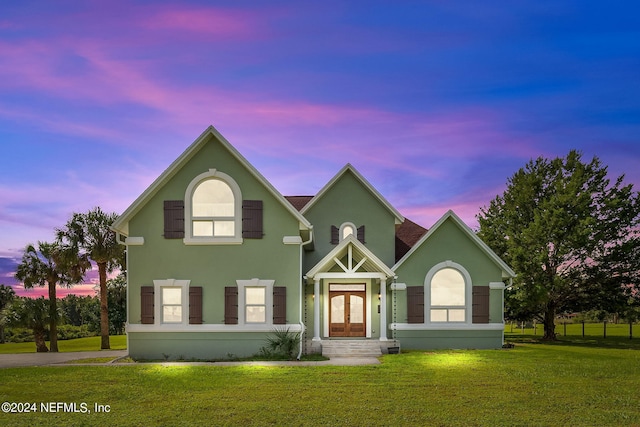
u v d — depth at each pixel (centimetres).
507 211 3856
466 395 1334
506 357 2059
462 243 2486
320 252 2714
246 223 2208
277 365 1841
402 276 2466
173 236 2203
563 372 1678
